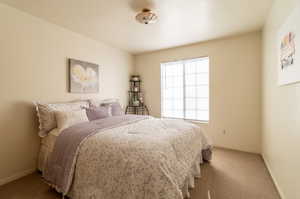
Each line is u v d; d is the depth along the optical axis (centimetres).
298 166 130
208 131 337
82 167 150
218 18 236
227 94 315
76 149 157
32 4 195
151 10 212
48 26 241
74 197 152
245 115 299
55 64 251
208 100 352
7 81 197
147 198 117
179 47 369
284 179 162
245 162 251
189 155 180
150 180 119
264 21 247
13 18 201
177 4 198
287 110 154
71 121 212
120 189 128
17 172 207
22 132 212
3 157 195
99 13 219
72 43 278
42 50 234
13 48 202
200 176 208
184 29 274
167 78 409
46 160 204
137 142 144
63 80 263
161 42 340
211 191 176
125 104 409
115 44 352
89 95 309
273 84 202
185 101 384
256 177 206
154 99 412
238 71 304
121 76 395
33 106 223
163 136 163
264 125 260
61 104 243
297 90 131
